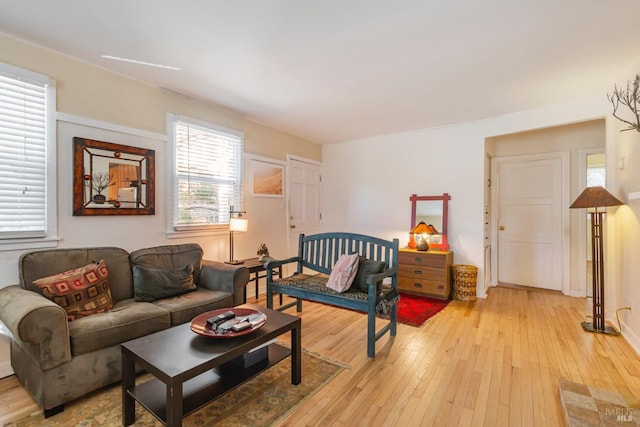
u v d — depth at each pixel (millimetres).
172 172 3121
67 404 1782
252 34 2084
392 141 4754
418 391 1932
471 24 1961
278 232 4480
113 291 2432
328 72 2656
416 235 4398
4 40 2100
